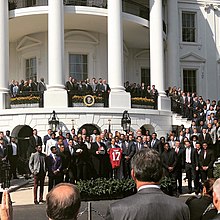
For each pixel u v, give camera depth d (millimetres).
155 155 3691
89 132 25344
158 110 26984
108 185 14883
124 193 15039
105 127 25250
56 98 24953
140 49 34750
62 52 25797
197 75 35219
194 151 17625
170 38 33625
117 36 26641
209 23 35906
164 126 27234
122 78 26656
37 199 15742
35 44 30516
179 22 34969
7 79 26266
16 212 13594
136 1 32844
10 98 25906
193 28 35531
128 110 25750
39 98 25109
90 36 30609
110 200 14789
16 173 21047
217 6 36156
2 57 26141
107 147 19406
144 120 26250
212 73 35688
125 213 3523
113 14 26734
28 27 29328
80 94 25281
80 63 30656
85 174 17312
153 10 28766
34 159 15344
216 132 21938
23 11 26750
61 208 3070
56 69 25469
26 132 25625
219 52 35969
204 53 35562
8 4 27359
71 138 20422
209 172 17406
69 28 30188
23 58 31578
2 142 19406
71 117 24812
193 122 23406
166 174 17078
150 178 3639
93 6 27734
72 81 26000
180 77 34531
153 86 27609
